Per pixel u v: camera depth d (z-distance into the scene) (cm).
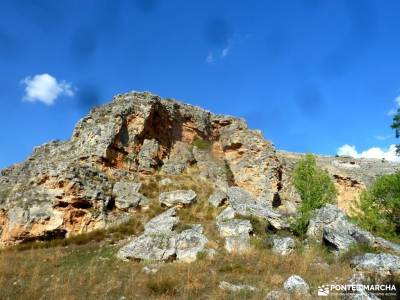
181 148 3972
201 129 4281
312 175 2677
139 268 1859
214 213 2844
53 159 3419
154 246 2075
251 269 1733
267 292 1413
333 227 2328
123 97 3800
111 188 3069
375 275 1577
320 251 2111
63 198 2777
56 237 2691
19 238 2648
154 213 2891
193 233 2189
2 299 1479
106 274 1773
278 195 3803
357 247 2033
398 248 2042
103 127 3381
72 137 3650
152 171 3478
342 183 4381
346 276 1586
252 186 3775
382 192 2720
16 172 3753
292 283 1433
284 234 2464
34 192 2875
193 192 3062
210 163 3959
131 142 3512
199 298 1416
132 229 2678
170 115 4041
